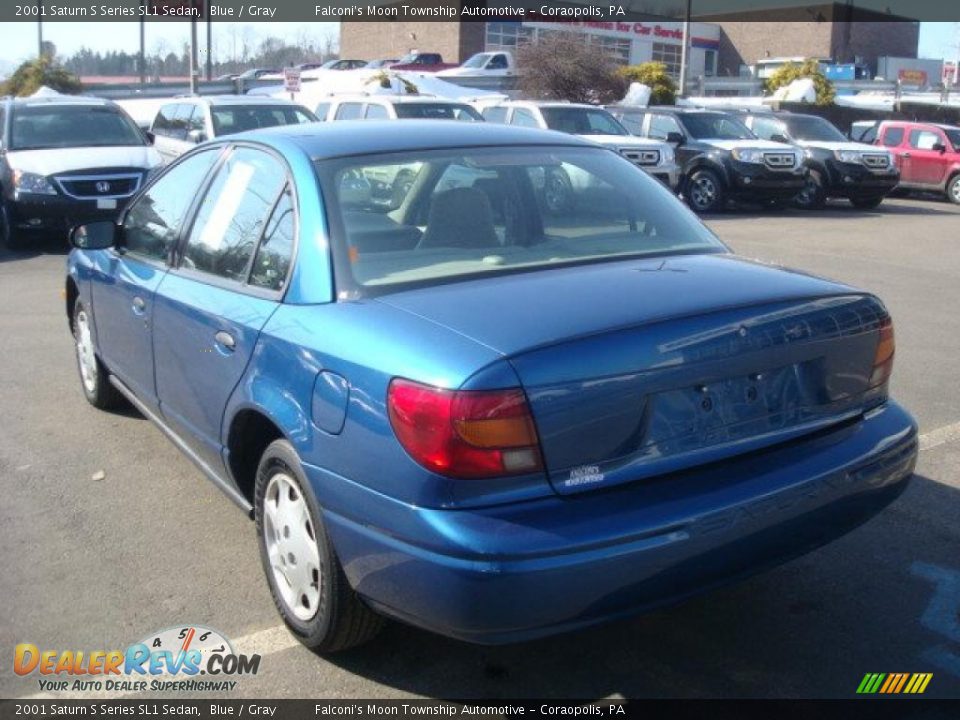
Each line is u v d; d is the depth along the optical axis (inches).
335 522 128.0
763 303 132.6
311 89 1095.0
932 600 159.9
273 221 155.0
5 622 154.6
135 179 521.3
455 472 114.7
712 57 2359.7
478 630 115.6
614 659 144.5
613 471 120.6
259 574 169.6
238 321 150.6
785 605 158.7
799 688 137.6
